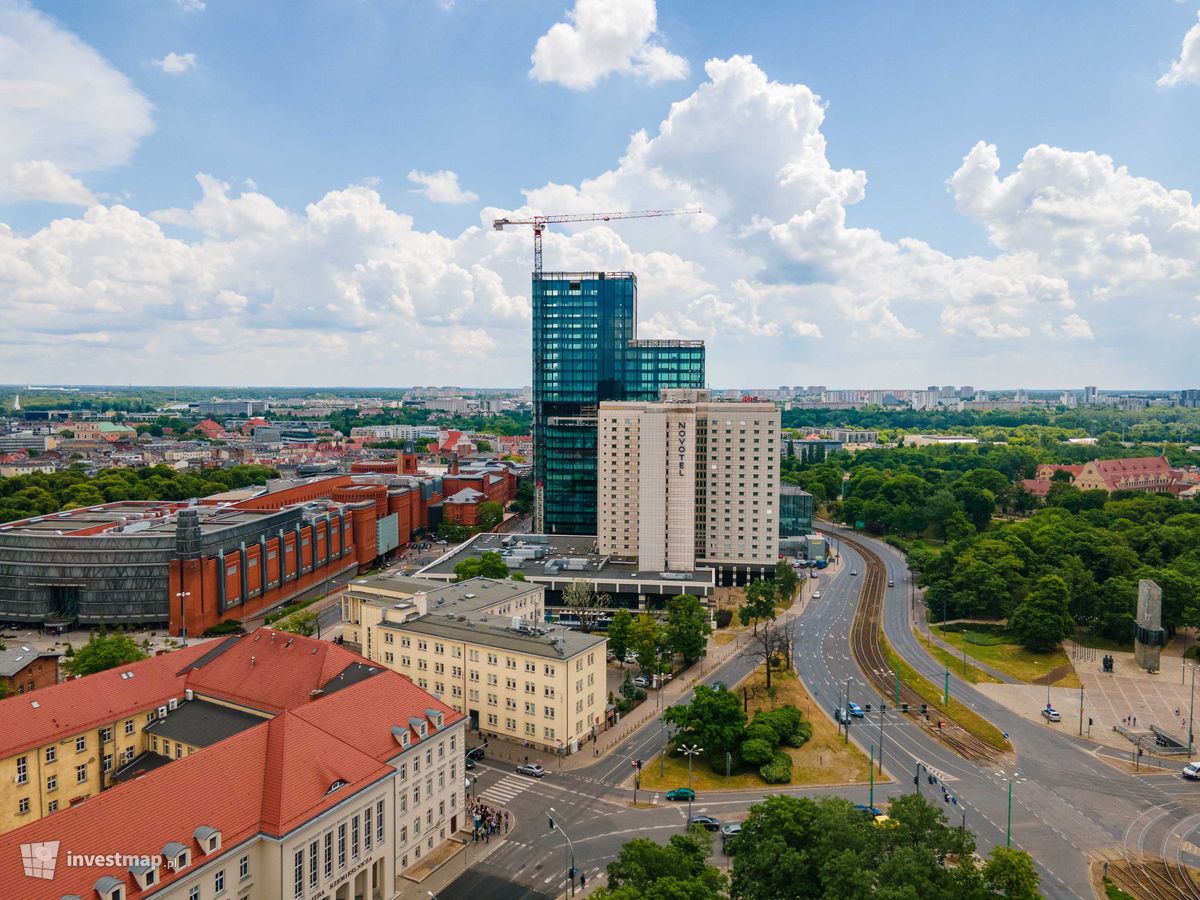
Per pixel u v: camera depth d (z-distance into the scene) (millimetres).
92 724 117688
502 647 153375
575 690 149375
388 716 113312
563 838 119188
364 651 178625
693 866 95188
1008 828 121062
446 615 174000
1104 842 121438
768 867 93875
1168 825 126438
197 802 88062
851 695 178125
